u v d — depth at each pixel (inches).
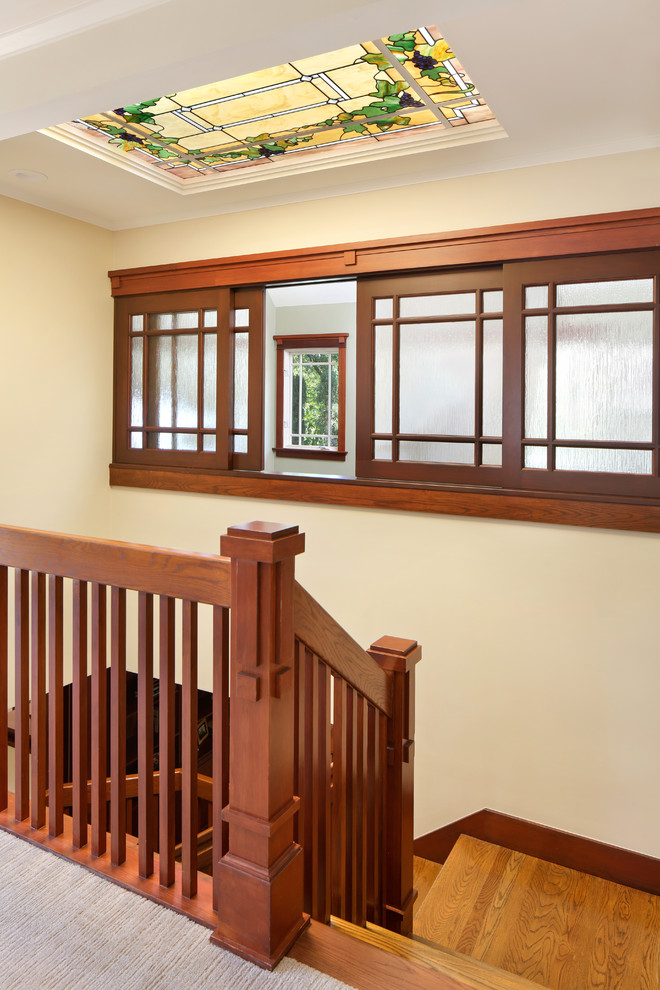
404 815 90.1
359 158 129.7
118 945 58.3
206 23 70.9
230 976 55.2
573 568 127.7
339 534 151.2
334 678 72.5
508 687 134.7
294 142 128.0
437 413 142.5
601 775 127.3
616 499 122.6
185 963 56.4
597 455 126.4
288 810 58.9
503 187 128.3
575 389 127.5
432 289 140.3
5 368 150.9
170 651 63.8
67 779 167.5
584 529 126.3
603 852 127.1
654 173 115.7
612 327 123.7
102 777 69.8
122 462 180.1
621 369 123.3
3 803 80.2
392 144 125.4
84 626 70.2
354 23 66.3
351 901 78.7
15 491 155.1
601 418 125.6
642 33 84.7
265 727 56.1
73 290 166.1
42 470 161.2
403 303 144.4
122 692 67.2
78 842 71.9
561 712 130.1
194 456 169.0
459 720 139.8
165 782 64.7
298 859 60.6
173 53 72.6
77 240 166.4
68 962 56.3
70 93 79.0
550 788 131.8
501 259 129.2
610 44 87.4
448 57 97.2
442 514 139.3
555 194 123.9
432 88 106.2
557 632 129.7
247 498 161.6
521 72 95.0
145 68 74.0
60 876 67.4
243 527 56.3
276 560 54.2
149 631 65.0
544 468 131.0
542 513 128.6
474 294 137.6
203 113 116.2
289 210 150.6
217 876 61.3
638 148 115.7
